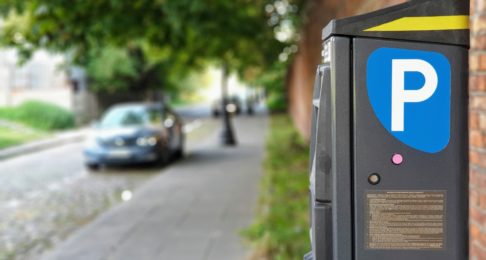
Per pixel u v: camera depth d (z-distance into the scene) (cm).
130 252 556
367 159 176
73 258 545
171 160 1360
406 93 175
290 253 478
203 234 617
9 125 2283
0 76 2975
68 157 1546
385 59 175
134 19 945
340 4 700
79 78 3092
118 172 1228
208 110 5003
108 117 1334
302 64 1588
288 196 756
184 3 830
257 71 3434
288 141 1480
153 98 4228
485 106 203
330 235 182
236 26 1116
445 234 178
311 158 204
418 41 175
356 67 175
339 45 175
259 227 593
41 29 898
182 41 1146
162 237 612
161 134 1266
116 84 3244
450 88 175
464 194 178
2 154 1563
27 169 1304
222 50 1507
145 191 926
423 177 177
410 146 176
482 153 207
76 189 1016
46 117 2498
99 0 878
